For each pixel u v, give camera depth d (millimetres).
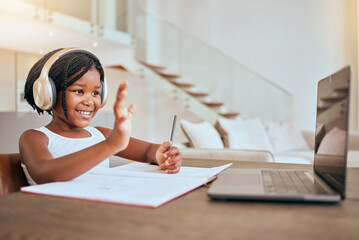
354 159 3102
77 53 909
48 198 608
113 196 593
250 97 6367
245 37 6965
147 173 810
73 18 5121
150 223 470
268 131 4082
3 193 821
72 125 981
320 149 753
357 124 5863
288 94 6000
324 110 742
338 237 410
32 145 802
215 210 535
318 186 641
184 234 426
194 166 1052
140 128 7133
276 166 1041
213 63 6715
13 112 1595
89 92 913
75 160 688
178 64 7074
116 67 6859
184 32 6984
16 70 5805
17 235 426
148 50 7219
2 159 853
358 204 565
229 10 7121
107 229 446
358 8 5891
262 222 471
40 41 5332
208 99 6777
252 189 614
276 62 6688
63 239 412
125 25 6531
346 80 575
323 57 6285
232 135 3252
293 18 6535
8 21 4434
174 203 580
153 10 7863
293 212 520
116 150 678
